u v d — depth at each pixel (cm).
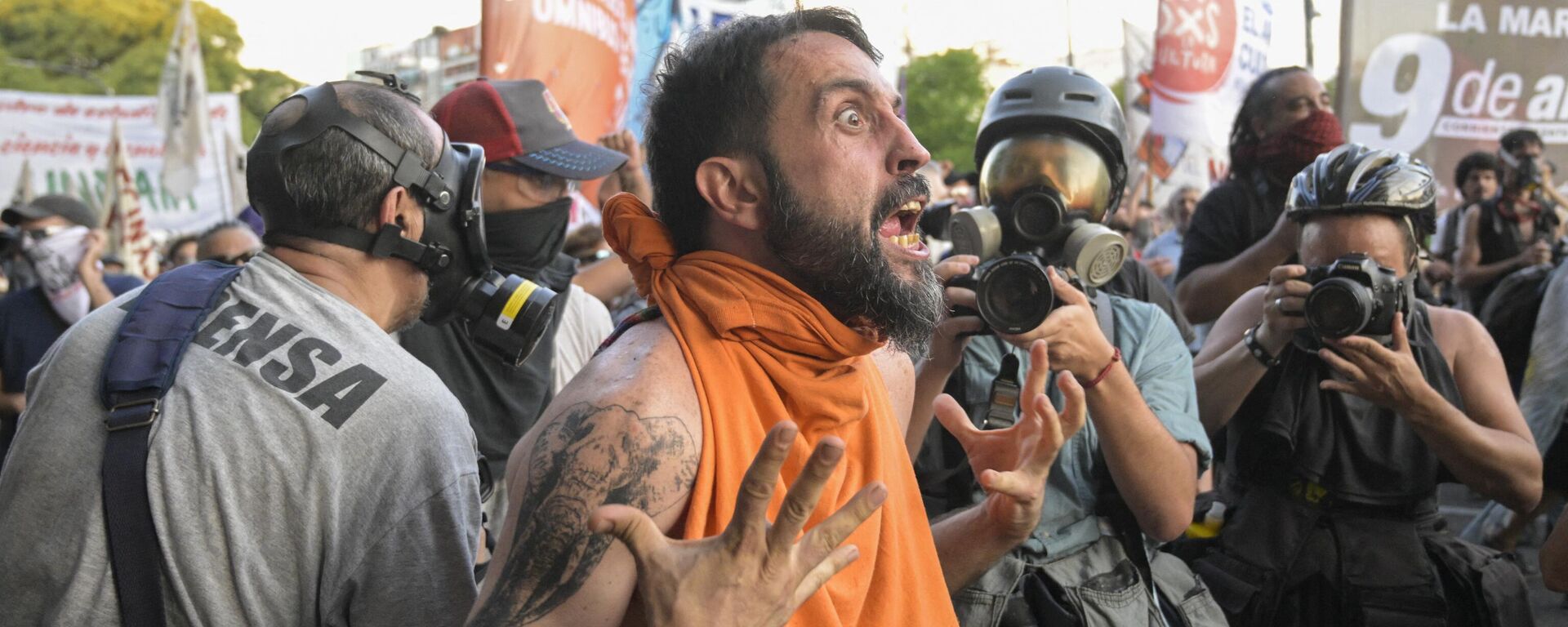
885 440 169
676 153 161
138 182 1605
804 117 153
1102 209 250
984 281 213
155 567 155
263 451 158
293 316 169
